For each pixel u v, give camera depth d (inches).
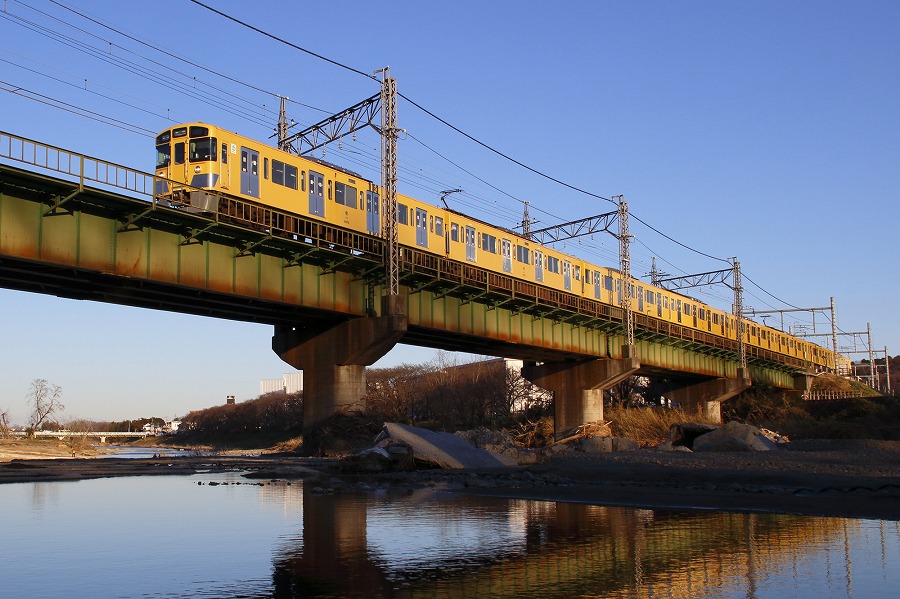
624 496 1181.1
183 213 1557.6
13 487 1424.7
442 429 4886.8
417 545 713.6
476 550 687.7
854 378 6707.7
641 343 3543.3
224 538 758.5
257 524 861.2
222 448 5743.1
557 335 2997.0
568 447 2524.6
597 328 3233.3
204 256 1704.0
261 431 6560.0
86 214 1482.5
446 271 2332.7
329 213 1945.1
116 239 1526.8
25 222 1386.6
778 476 1443.2
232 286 1761.8
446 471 1704.0
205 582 555.2
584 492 1247.5
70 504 1095.0
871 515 940.6
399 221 2165.4
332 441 2143.2
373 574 583.2
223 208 1680.6
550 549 692.1
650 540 741.3
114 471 1915.6
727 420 4665.4
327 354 2213.3
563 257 2974.9
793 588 535.8
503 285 2586.1
